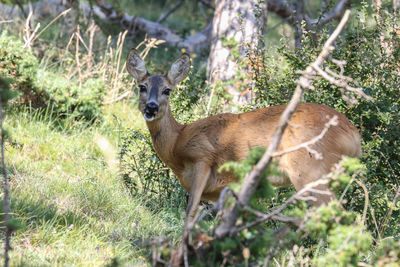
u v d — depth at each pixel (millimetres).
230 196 7234
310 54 11797
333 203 7219
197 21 28641
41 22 21641
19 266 8086
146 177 12320
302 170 9398
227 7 16531
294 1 23172
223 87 12867
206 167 10125
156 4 30875
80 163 13469
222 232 7031
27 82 14820
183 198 12117
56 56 19062
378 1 13156
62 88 15258
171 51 22500
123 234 10141
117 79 17562
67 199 11148
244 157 9961
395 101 11617
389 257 7344
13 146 13438
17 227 7945
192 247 7410
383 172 11203
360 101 11180
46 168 12977
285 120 6824
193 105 13242
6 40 14820
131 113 16922
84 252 9141
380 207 10602
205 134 10156
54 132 14727
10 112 14492
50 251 9031
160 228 10820
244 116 10211
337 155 9461
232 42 12117
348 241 7008
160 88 10391
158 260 7410
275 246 7500
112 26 23375
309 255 9195
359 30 12258
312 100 11453
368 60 12016
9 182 11406
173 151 10391
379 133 11320
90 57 17484
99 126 15680
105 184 12500
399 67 12195
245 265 7043
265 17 16891
